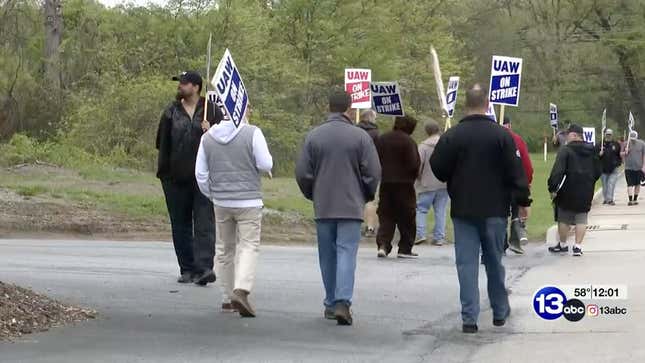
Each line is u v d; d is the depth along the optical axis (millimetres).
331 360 7492
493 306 8891
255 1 39750
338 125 8953
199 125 10719
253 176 9148
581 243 15727
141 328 8484
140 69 34188
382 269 12938
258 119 34375
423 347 8023
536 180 35562
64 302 9469
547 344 8133
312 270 12664
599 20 69812
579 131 14680
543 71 71188
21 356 7297
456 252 8633
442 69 48219
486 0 69500
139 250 14555
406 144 14102
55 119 34312
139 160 29578
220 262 9375
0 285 8914
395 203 14148
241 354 7621
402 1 47500
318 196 8883
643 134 72562
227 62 9148
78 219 17406
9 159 26453
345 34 42094
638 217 22203
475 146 8422
